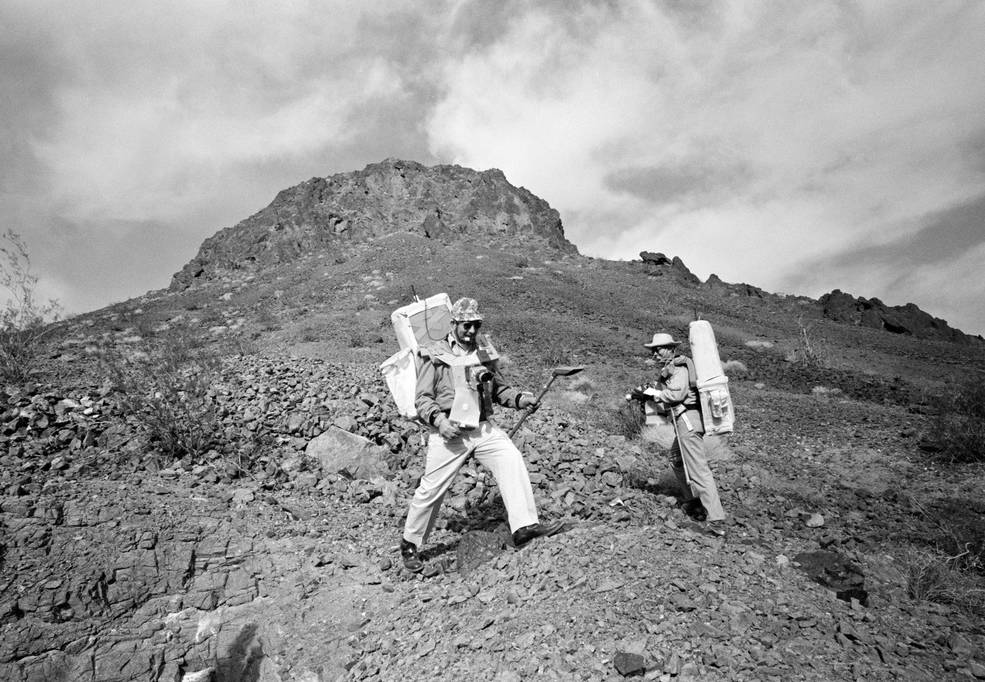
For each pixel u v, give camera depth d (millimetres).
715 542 4957
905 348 24812
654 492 6930
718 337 23250
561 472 7098
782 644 3621
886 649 3734
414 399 5031
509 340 18562
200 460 6973
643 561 4422
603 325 23094
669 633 3643
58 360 11938
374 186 50906
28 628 4434
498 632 3932
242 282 35594
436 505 5059
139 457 6863
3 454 6602
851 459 9453
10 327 10680
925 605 4770
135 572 5020
